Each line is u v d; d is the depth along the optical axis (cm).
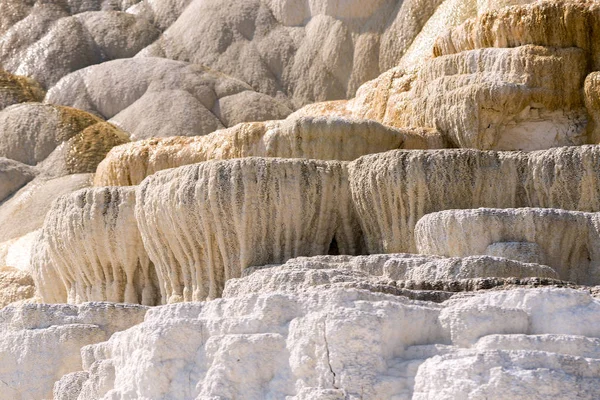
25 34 4956
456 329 1126
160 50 4856
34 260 2372
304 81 4516
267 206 1923
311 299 1183
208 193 1923
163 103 4462
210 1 4881
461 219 1672
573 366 1028
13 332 1728
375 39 4353
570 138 2395
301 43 4597
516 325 1125
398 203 1875
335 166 1966
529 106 2392
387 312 1115
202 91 4509
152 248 2053
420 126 2536
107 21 4969
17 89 4675
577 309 1127
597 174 1791
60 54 4841
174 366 1241
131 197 2138
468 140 2411
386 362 1103
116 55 4894
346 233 1972
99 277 2169
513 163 1859
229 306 1256
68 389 1524
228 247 1936
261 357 1177
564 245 1667
